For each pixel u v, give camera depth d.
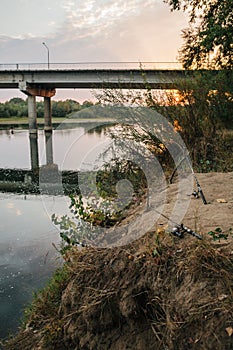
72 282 3.04
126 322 2.59
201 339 2.05
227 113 8.58
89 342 2.65
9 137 34.56
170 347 2.18
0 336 3.85
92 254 3.20
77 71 31.97
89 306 2.69
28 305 4.31
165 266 2.55
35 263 5.83
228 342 1.94
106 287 2.76
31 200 10.36
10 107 77.88
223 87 9.04
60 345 2.88
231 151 7.67
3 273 5.47
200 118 8.12
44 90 38.28
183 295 2.30
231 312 2.03
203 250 2.48
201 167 6.91
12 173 15.70
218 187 4.64
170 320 2.24
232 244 2.61
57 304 3.51
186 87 8.37
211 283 2.26
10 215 8.63
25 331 3.40
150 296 2.52
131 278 2.66
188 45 12.34
